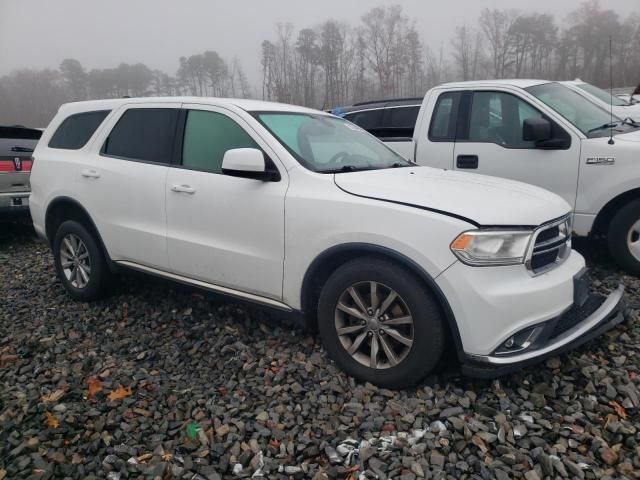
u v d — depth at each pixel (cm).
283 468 249
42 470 249
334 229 313
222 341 379
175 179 391
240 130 372
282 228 335
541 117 515
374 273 302
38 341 394
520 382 312
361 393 305
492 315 274
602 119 533
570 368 324
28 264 622
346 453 257
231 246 362
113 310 455
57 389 323
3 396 316
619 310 340
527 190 342
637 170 459
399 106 775
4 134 709
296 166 343
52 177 478
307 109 438
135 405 305
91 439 274
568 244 338
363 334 314
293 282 335
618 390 300
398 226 293
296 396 309
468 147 555
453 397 295
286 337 382
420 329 290
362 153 403
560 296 295
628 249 476
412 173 364
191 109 403
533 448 258
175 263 396
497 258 278
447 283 278
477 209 289
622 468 241
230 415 291
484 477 238
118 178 426
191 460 255
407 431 272
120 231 428
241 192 354
